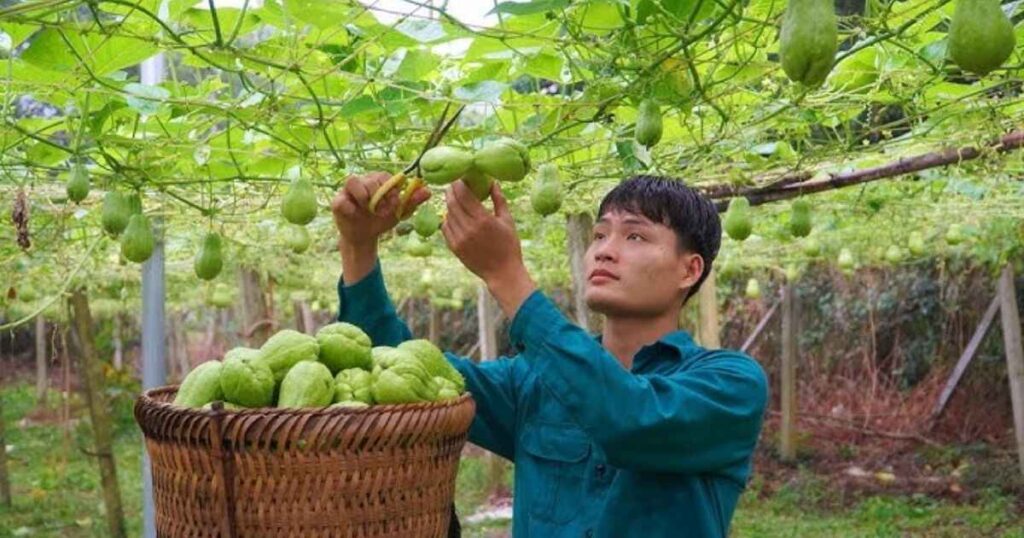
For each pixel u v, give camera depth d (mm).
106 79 2932
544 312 2080
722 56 2811
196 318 18328
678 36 2459
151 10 2588
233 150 3523
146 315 4461
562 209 5246
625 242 2336
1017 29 3061
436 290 13453
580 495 2359
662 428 2043
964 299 12305
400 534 1920
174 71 3104
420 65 2912
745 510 9875
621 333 2406
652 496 2236
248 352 2086
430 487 1971
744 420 2182
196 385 2068
